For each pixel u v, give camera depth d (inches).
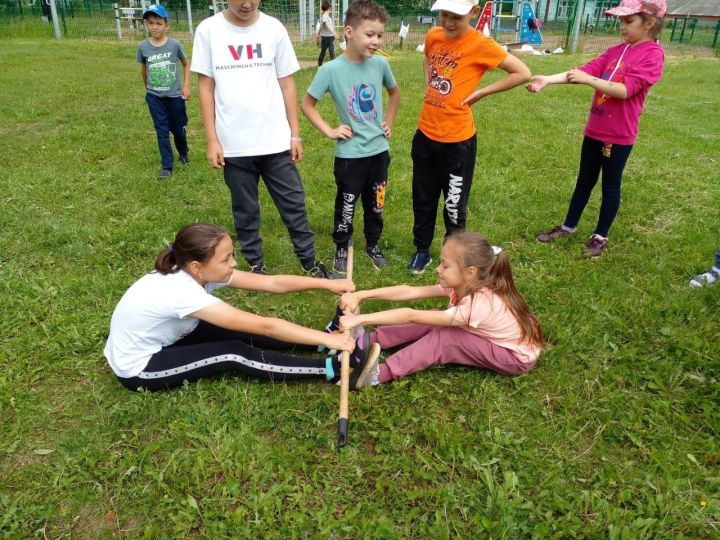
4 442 102.4
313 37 853.2
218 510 90.3
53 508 90.8
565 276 157.8
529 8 815.7
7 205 192.1
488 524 87.5
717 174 237.1
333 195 212.7
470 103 142.9
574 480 97.2
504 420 109.0
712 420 107.3
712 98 407.5
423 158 150.8
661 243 176.4
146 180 221.0
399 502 92.0
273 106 141.8
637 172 237.8
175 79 225.9
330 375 114.8
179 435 103.9
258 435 105.7
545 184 223.8
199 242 105.8
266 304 145.3
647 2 148.4
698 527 88.4
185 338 120.0
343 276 158.7
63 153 248.1
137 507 91.8
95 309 139.7
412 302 144.0
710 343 128.0
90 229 176.1
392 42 821.2
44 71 451.5
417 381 118.3
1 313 135.8
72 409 110.3
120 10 798.5
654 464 99.3
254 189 148.9
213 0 837.2
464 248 113.6
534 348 118.8
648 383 116.8
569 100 384.2
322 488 95.4
